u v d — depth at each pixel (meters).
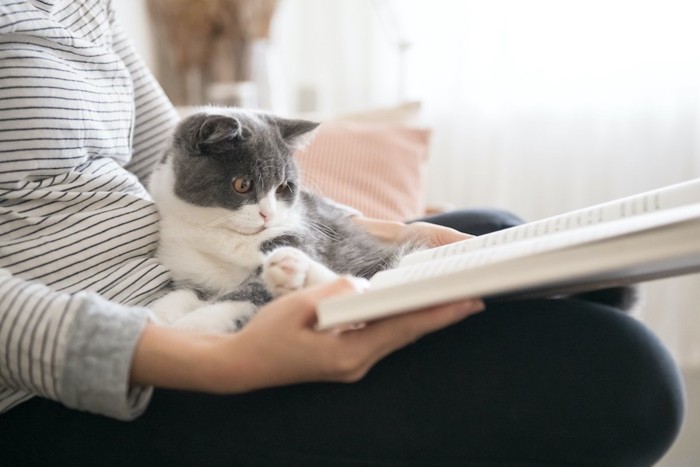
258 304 0.90
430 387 0.61
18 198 0.80
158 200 1.08
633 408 0.56
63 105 0.83
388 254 1.07
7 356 0.61
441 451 0.60
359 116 2.02
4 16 0.79
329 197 1.65
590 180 2.50
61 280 0.80
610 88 2.39
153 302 0.94
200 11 2.20
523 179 2.58
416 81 2.60
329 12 2.60
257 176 1.12
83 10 0.98
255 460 0.63
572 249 0.52
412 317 0.59
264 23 2.25
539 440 0.58
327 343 0.59
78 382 0.60
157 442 0.65
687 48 2.27
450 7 2.51
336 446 0.62
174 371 0.61
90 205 0.87
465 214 1.13
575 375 0.58
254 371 0.60
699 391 2.01
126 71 1.02
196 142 1.09
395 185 1.76
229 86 2.19
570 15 2.37
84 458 0.67
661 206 0.62
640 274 0.59
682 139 2.34
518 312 0.65
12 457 0.70
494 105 2.54
